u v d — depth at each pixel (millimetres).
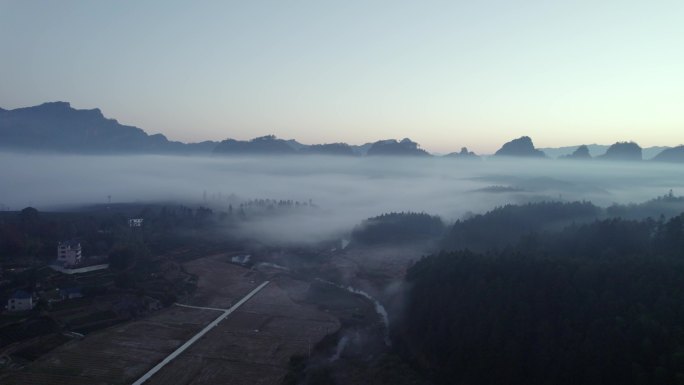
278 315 109062
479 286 78688
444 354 77000
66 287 115188
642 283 66562
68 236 164500
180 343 90375
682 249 80938
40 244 146375
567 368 61875
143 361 81812
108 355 83562
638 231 95000
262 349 88938
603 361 59594
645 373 55062
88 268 134000
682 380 50188
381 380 75938
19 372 75625
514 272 80000
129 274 124375
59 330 92938
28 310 99938
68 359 81062
